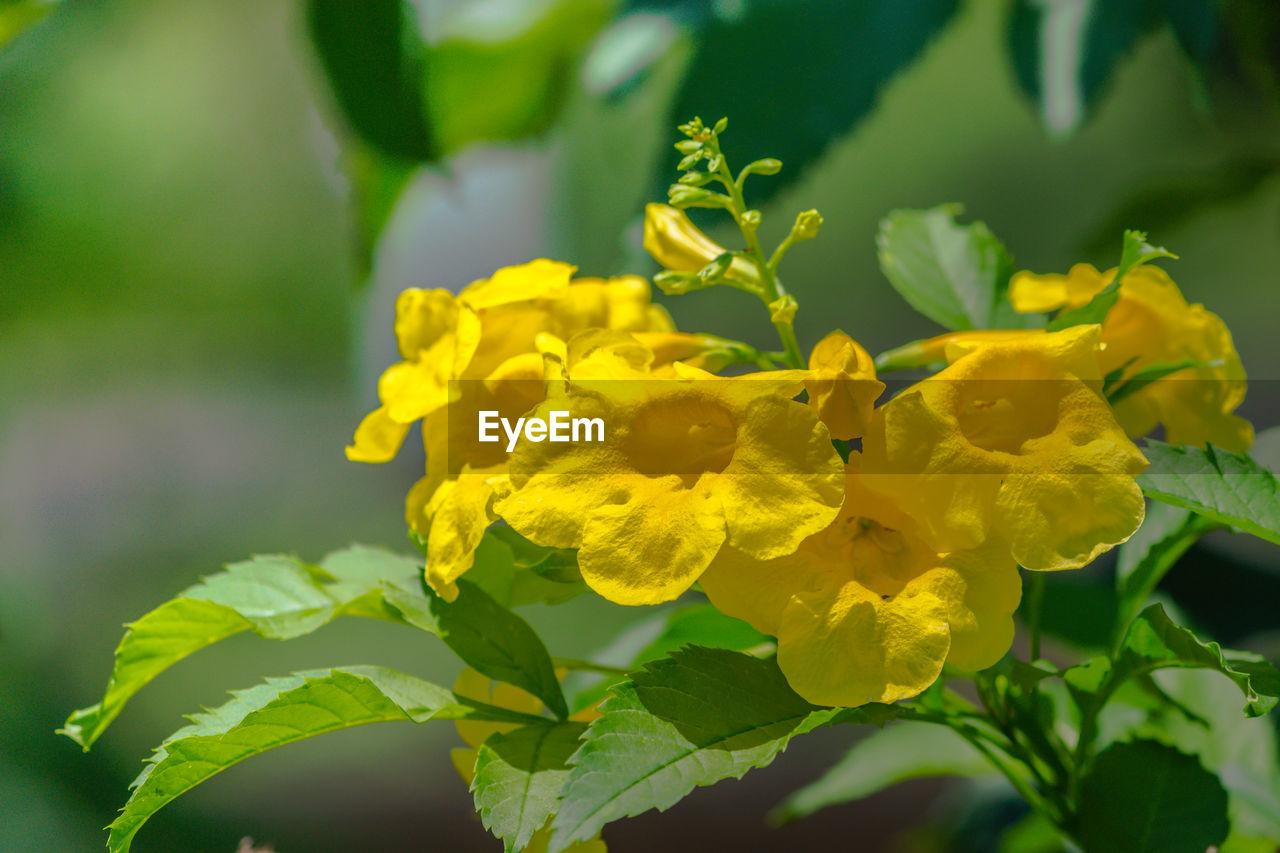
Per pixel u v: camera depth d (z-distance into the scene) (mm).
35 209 3066
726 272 517
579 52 793
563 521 482
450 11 760
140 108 3182
